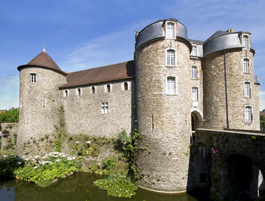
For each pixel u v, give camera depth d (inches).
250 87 530.6
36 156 583.2
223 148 375.9
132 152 506.3
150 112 459.8
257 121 705.6
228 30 589.0
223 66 538.6
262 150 291.0
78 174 571.5
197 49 592.7
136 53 530.9
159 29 465.4
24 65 665.0
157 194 418.3
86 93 672.4
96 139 618.2
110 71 687.7
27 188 478.0
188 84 485.1
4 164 587.2
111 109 607.2
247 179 420.2
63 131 713.0
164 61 457.4
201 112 586.2
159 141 441.4
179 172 433.7
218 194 385.4
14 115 1167.0
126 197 409.1
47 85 693.9
